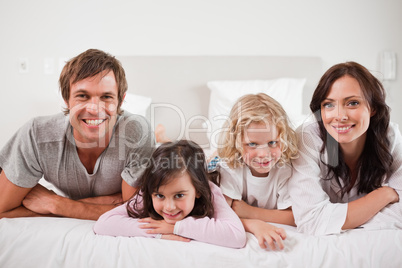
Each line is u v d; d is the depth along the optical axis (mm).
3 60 2332
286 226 1016
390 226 918
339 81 950
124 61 2318
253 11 2402
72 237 873
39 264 847
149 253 820
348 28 2432
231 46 2420
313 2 2406
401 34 2445
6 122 2367
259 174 1059
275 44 2424
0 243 880
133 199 1011
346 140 958
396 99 2492
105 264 818
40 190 1082
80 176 1084
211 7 2395
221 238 856
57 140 1010
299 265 815
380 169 1034
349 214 919
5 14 2312
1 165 1041
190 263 807
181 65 2334
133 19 2379
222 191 1062
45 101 2361
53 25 2340
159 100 2330
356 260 820
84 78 946
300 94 2137
